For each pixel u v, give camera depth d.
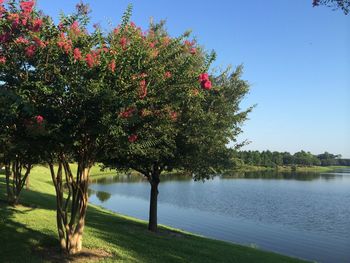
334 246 22.19
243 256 12.88
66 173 8.78
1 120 6.67
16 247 8.86
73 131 7.18
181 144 13.36
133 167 15.07
